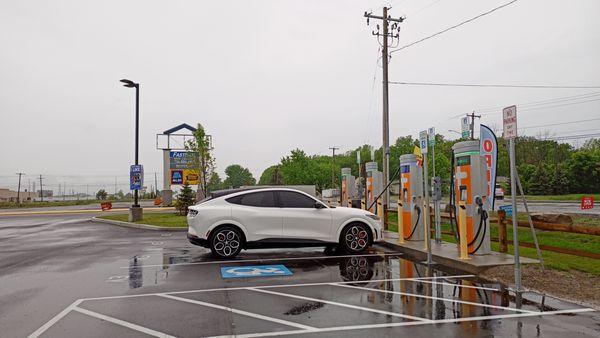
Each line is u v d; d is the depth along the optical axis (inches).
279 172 3179.1
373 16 867.4
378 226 446.6
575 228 354.9
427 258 387.2
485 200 382.3
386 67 863.7
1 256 446.6
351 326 209.5
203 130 1057.5
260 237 409.4
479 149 382.9
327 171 3149.6
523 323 212.7
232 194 420.5
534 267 336.8
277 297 266.5
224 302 255.9
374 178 632.4
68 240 588.1
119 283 311.7
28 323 219.6
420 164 488.7
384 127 845.8
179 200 1003.9
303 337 194.9
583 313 229.1
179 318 225.1
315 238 421.4
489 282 304.5
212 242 406.0
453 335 196.1
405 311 234.4
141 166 871.1
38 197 4800.7
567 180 2039.9
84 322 220.4
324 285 299.0
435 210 465.1
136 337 197.3
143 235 641.0
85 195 4537.4
